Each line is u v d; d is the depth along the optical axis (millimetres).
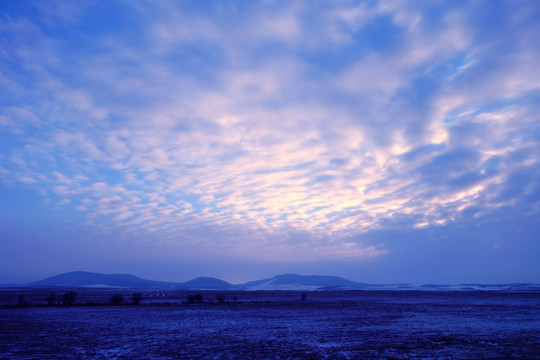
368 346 16297
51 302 50594
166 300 65688
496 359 13336
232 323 26250
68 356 14570
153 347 16453
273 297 78688
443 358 13617
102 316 32125
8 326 24625
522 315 30797
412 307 41719
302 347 16281
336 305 46688
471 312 34125
